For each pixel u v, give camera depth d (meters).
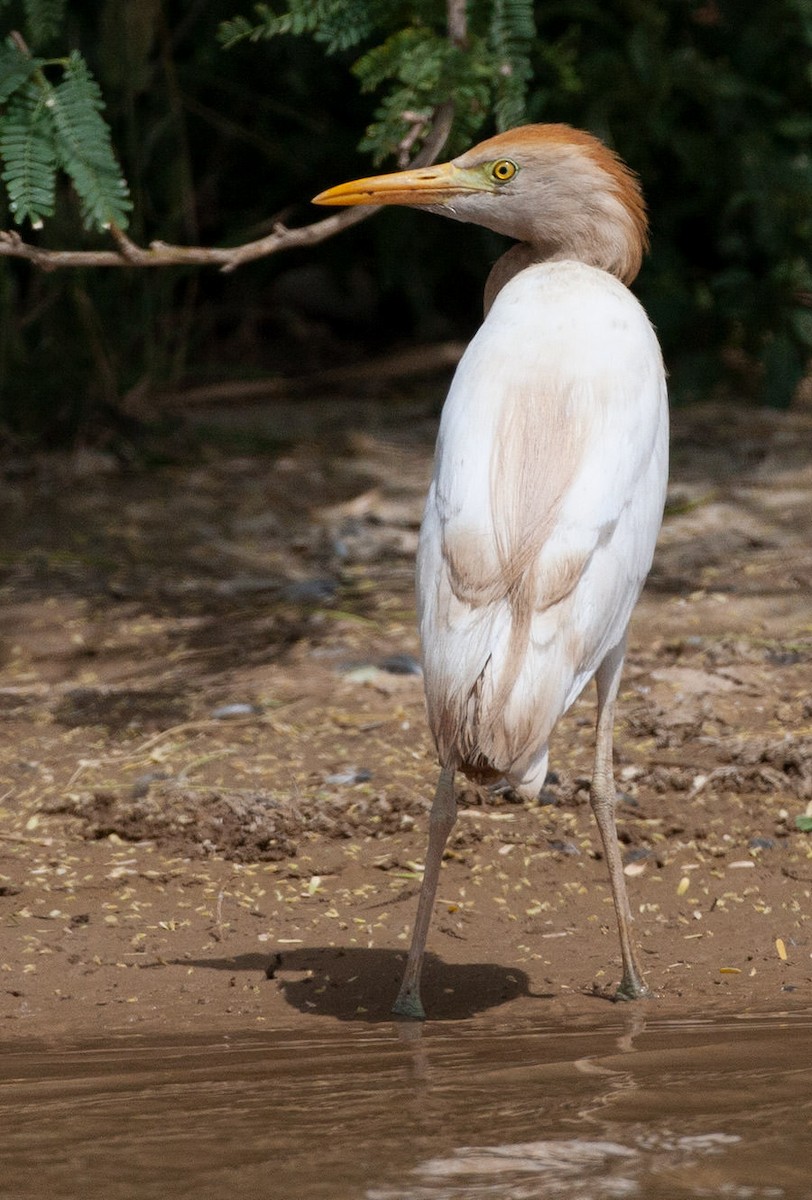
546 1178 5.00
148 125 20.33
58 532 15.71
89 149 8.77
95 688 12.11
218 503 16.38
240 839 9.53
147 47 18.12
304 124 21.38
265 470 17.28
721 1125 5.46
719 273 20.09
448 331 22.03
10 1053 6.82
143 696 11.94
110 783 10.43
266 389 20.39
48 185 8.73
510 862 9.27
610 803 7.65
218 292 22.38
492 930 8.52
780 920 8.50
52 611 13.68
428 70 9.88
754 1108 5.63
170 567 14.78
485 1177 5.03
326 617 13.38
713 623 12.77
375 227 20.84
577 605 6.84
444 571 6.94
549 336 7.45
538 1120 5.56
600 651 7.10
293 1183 5.01
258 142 21.12
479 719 6.56
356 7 10.26
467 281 22.20
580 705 11.53
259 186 22.12
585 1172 5.05
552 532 6.85
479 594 6.76
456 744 6.64
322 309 22.42
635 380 7.46
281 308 22.41
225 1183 5.02
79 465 17.39
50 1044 6.99
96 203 8.75
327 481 16.89
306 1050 6.75
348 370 21.06
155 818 9.77
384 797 9.98
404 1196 4.89
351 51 20.05
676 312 19.19
